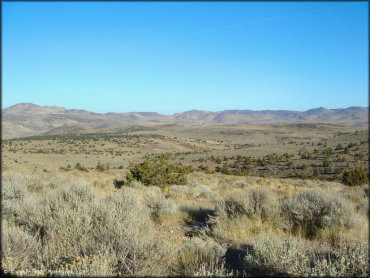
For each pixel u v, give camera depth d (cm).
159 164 1886
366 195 1480
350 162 8412
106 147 16675
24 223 630
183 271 473
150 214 866
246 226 723
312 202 801
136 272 425
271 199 818
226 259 550
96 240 511
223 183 2214
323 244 641
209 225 796
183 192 1458
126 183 1727
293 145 15075
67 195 734
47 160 9425
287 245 522
